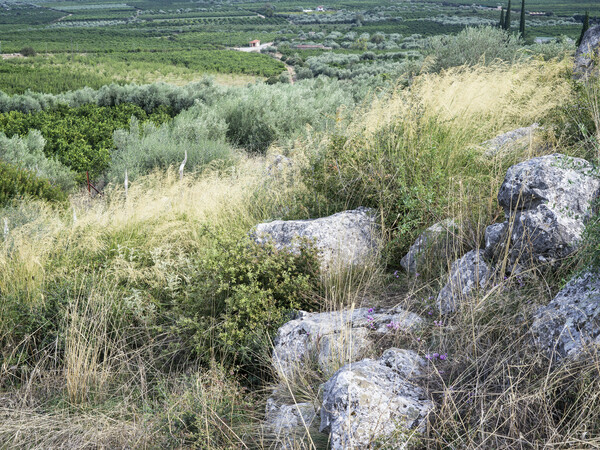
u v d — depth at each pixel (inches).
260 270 150.9
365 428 84.9
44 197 329.1
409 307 131.3
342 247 165.6
